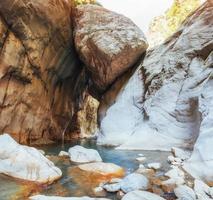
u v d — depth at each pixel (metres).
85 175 5.54
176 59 9.96
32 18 10.14
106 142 10.20
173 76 9.58
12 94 9.80
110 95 13.03
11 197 4.07
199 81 8.38
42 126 12.67
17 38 9.66
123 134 10.05
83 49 12.83
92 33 12.70
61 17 12.17
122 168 6.05
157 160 6.79
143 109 10.14
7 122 9.71
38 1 10.10
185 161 6.10
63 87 15.21
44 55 11.62
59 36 12.57
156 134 8.77
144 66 11.29
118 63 12.16
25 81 10.54
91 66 13.20
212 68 8.16
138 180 4.66
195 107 8.09
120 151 8.41
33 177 5.03
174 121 8.65
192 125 8.11
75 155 7.13
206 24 9.75
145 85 10.73
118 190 4.52
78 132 21.09
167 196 4.29
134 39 12.05
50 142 13.06
